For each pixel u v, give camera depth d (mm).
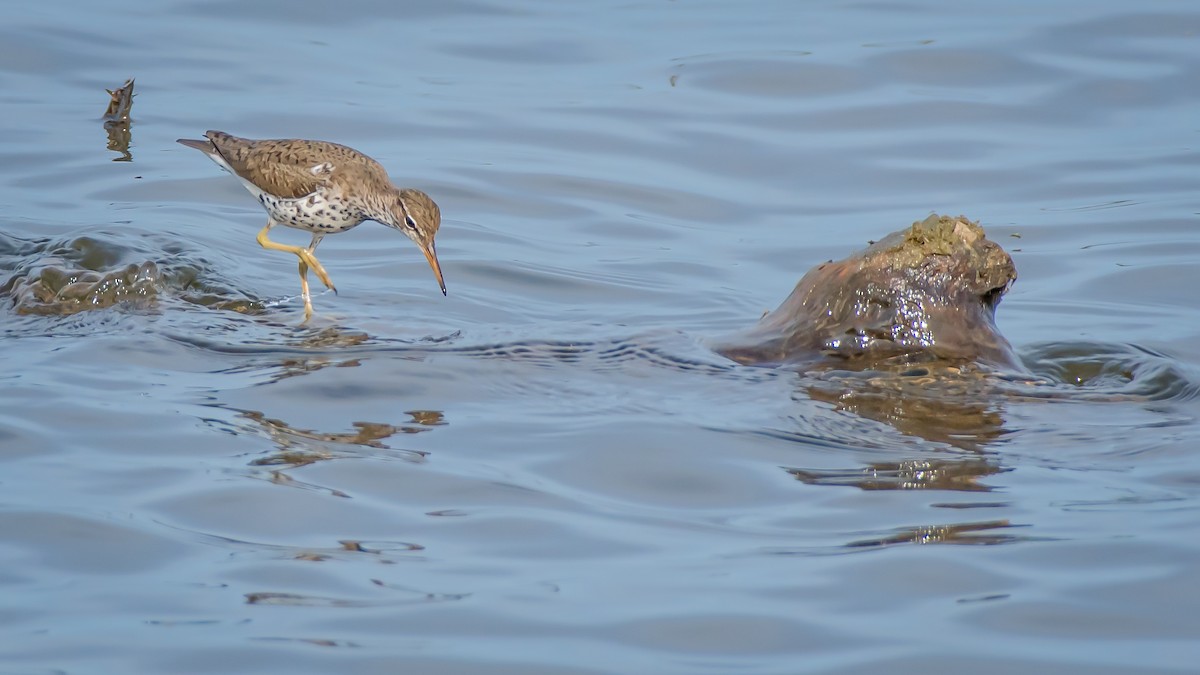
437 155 19422
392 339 13422
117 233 15750
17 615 8180
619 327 13945
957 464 10641
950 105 21375
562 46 23625
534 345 13258
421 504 9844
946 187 18875
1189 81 21938
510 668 7730
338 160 15242
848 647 7988
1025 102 21469
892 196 18625
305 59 22766
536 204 18250
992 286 12906
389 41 23719
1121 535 9352
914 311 12766
